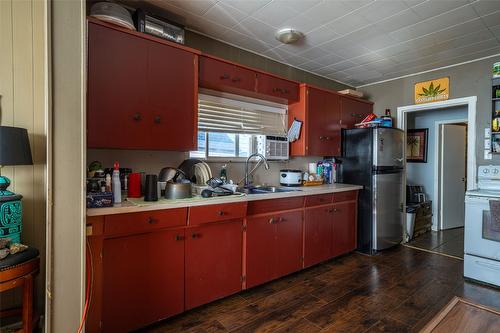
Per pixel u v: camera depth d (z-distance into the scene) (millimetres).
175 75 2174
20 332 1524
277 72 3326
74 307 1403
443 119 4707
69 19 1375
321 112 3357
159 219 1801
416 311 2090
